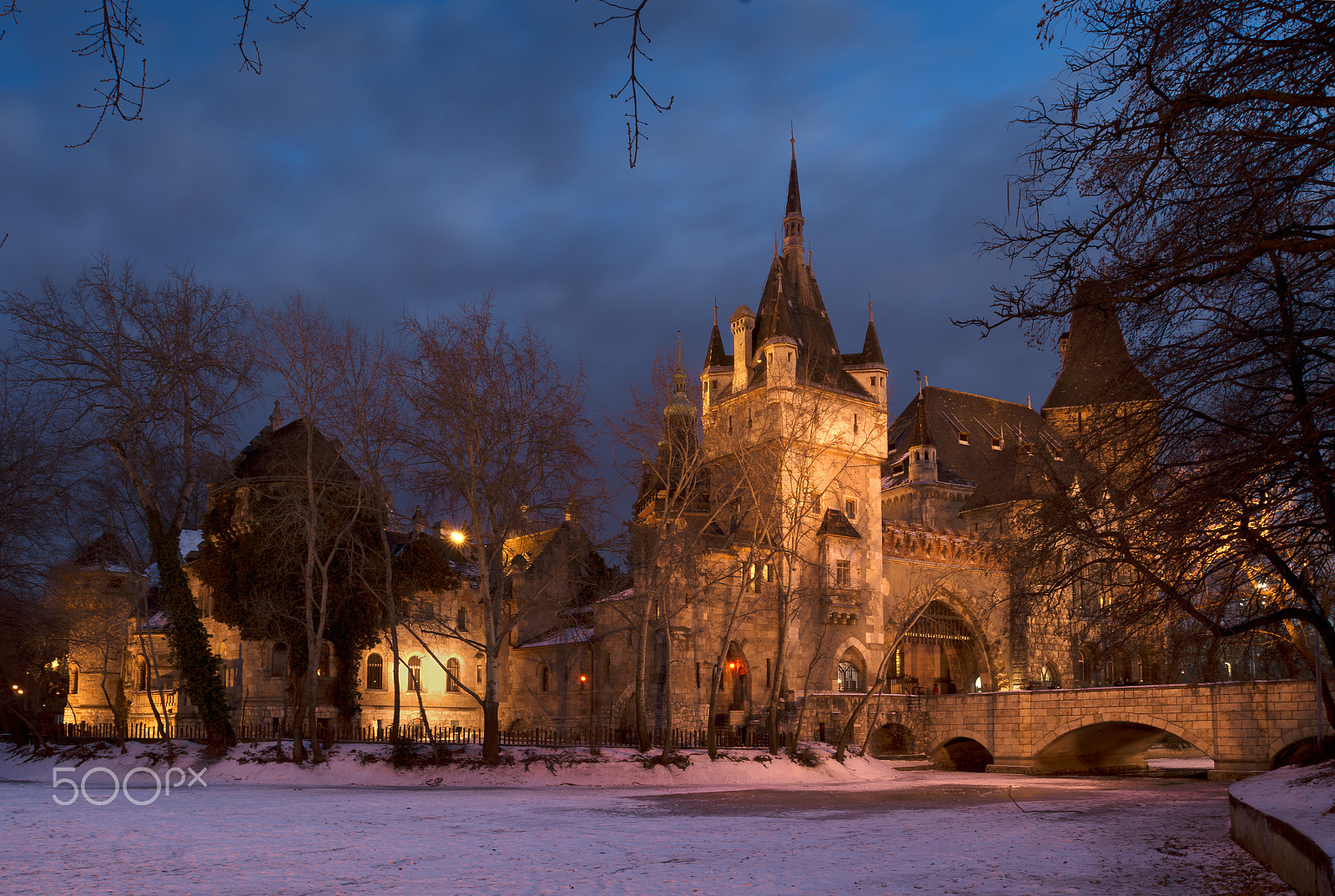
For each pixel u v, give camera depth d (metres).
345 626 60.38
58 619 55.75
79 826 25.28
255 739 50.88
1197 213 12.03
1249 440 14.30
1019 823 29.64
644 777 46.53
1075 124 12.03
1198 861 21.06
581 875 18.73
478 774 44.94
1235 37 11.52
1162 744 83.50
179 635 46.12
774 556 59.44
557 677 71.38
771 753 51.84
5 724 57.88
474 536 47.97
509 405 45.03
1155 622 19.44
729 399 73.62
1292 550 16.47
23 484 44.69
